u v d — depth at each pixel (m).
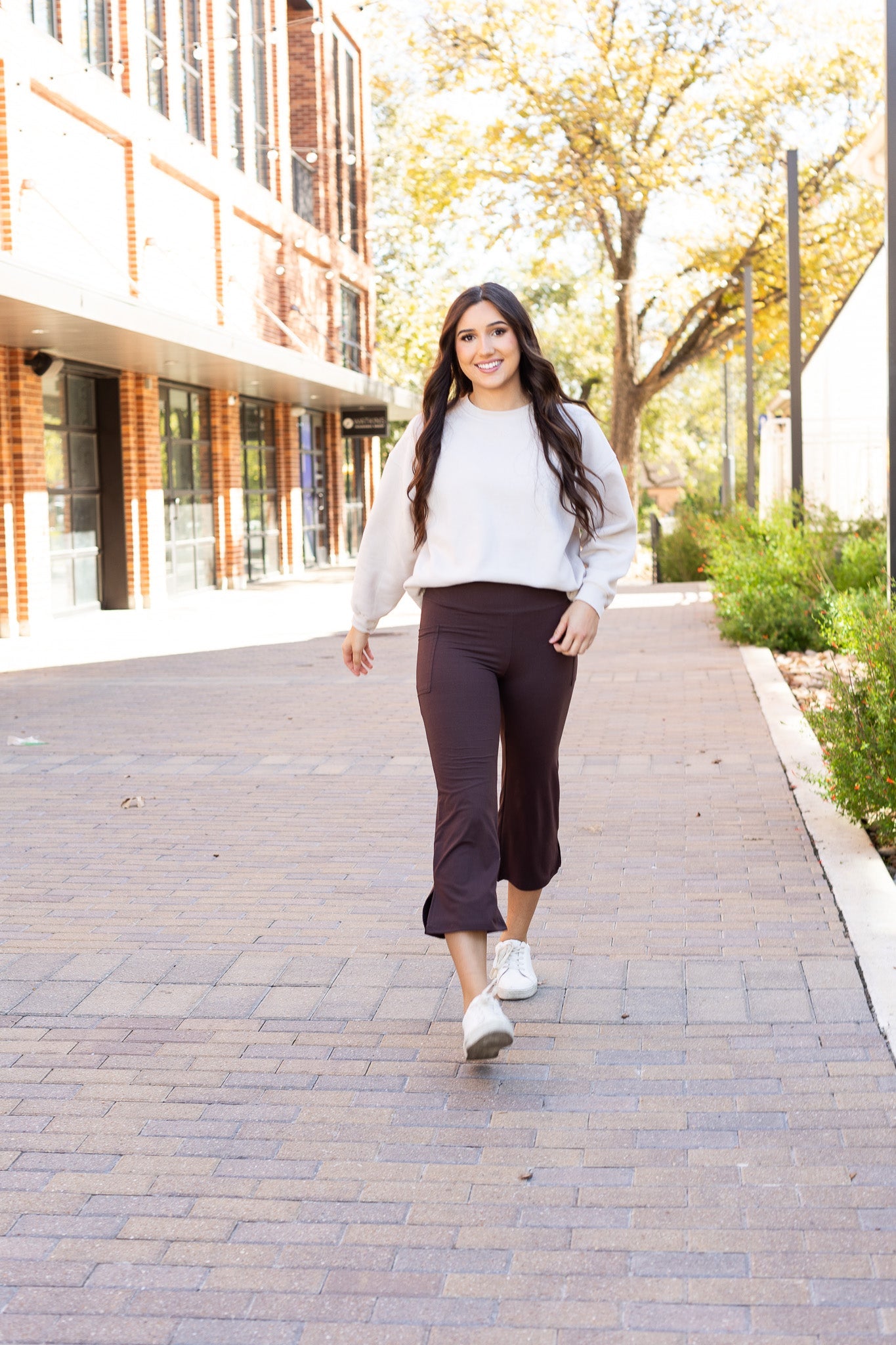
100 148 18.03
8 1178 3.12
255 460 26.44
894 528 7.80
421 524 3.68
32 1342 2.52
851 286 31.69
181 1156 3.20
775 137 30.20
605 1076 3.56
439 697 3.60
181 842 6.12
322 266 29.98
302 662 12.68
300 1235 2.85
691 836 5.95
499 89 29.47
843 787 5.76
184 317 16.03
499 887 5.48
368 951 4.60
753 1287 2.62
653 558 24.27
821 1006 3.97
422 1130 3.29
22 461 15.85
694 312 33.31
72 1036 3.93
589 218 30.70
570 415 3.64
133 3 18.72
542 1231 2.84
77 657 13.51
